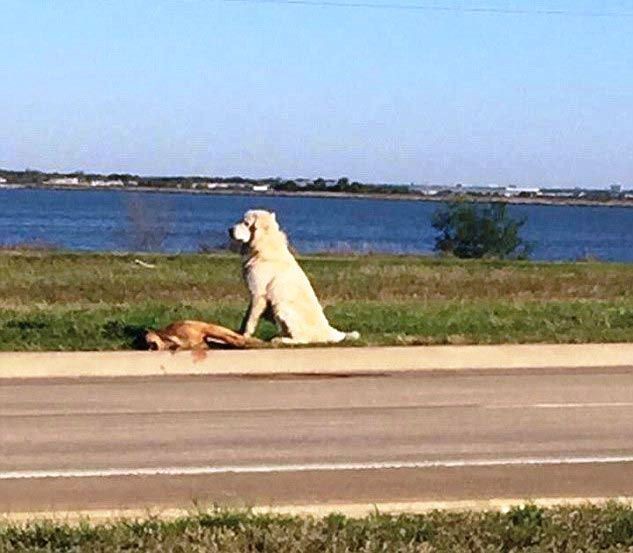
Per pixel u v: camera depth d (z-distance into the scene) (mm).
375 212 164375
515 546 8109
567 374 17891
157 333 18875
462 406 14898
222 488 10273
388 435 12883
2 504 9672
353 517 8852
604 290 31781
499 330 21594
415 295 29359
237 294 28719
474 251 49094
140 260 38469
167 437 12680
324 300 27484
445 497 9977
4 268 34594
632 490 10328
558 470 11148
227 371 17641
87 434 12836
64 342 19359
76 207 149750
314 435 12844
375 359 18562
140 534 8227
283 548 7918
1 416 13953
